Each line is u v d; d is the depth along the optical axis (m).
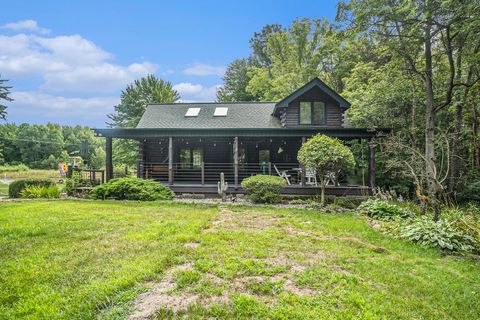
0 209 7.96
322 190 9.18
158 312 2.64
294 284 3.27
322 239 5.30
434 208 6.04
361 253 4.51
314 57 23.30
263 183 9.76
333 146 8.77
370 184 10.74
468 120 12.80
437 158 11.30
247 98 32.78
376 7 9.23
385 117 13.69
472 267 4.10
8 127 56.31
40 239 5.00
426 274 3.77
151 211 7.85
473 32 8.52
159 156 14.30
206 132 11.22
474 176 11.59
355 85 17.25
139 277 3.35
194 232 5.47
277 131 11.08
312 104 12.74
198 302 2.82
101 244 4.68
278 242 4.93
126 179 10.51
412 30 8.91
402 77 12.77
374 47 13.59
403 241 5.33
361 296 3.00
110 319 2.55
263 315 2.61
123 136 11.35
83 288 3.08
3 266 3.73
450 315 2.79
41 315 2.61
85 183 12.44
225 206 9.01
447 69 11.84
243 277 3.42
